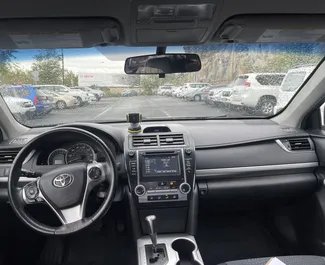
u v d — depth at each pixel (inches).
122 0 51.8
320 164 92.0
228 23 62.2
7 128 92.4
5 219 87.4
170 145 84.3
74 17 57.7
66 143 78.9
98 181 70.4
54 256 99.2
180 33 66.9
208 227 114.3
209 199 92.4
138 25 61.9
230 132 95.8
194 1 52.2
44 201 66.5
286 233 103.3
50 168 73.5
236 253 101.9
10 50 82.0
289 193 93.1
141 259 72.9
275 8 56.1
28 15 56.3
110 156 69.4
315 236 93.0
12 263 92.7
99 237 107.3
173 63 87.4
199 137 93.3
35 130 101.7
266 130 97.4
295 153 92.2
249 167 90.0
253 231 112.6
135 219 80.9
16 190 66.2
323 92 90.5
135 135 85.9
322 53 85.5
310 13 58.4
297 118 100.0
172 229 81.5
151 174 81.0
